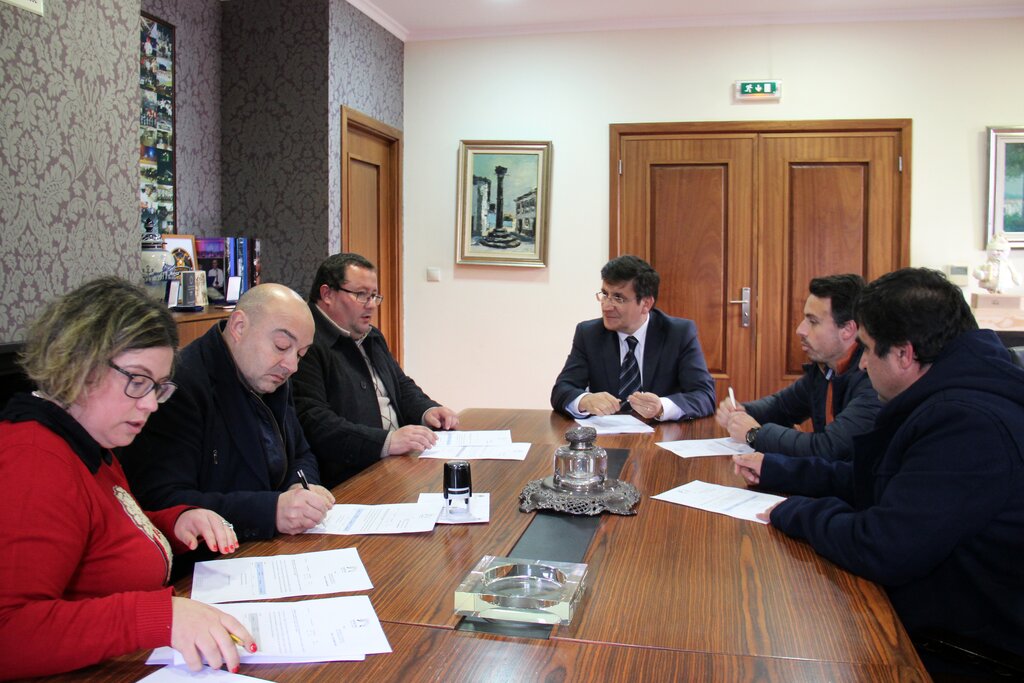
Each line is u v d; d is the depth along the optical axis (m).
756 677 1.01
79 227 2.24
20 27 2.04
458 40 5.10
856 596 1.27
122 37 2.38
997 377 1.43
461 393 5.27
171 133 3.85
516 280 5.15
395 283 5.20
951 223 4.73
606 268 2.96
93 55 2.27
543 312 5.13
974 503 1.33
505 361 5.20
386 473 2.02
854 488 1.65
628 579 1.33
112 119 2.34
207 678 1.01
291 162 4.19
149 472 1.68
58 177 2.17
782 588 1.30
